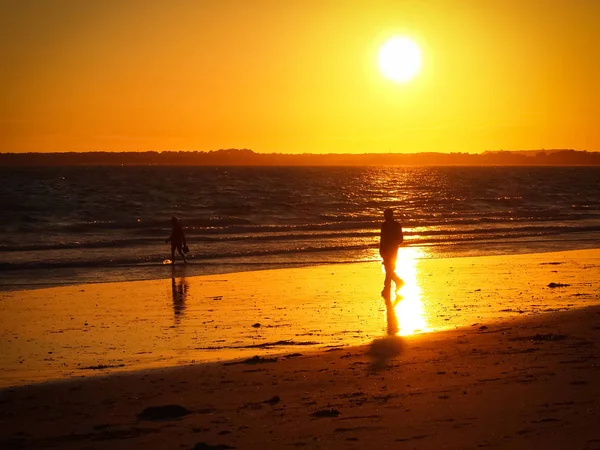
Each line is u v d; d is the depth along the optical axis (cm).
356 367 927
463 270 2209
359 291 1812
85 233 3791
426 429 625
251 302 1658
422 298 1667
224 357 1082
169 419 713
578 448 550
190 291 1853
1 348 1177
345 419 673
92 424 710
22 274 2228
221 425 679
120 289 1906
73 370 1013
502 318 1382
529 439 578
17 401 818
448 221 4422
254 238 3394
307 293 1789
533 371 845
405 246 2984
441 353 994
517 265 2334
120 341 1230
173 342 1219
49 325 1388
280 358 1023
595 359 911
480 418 650
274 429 654
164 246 3105
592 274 2098
